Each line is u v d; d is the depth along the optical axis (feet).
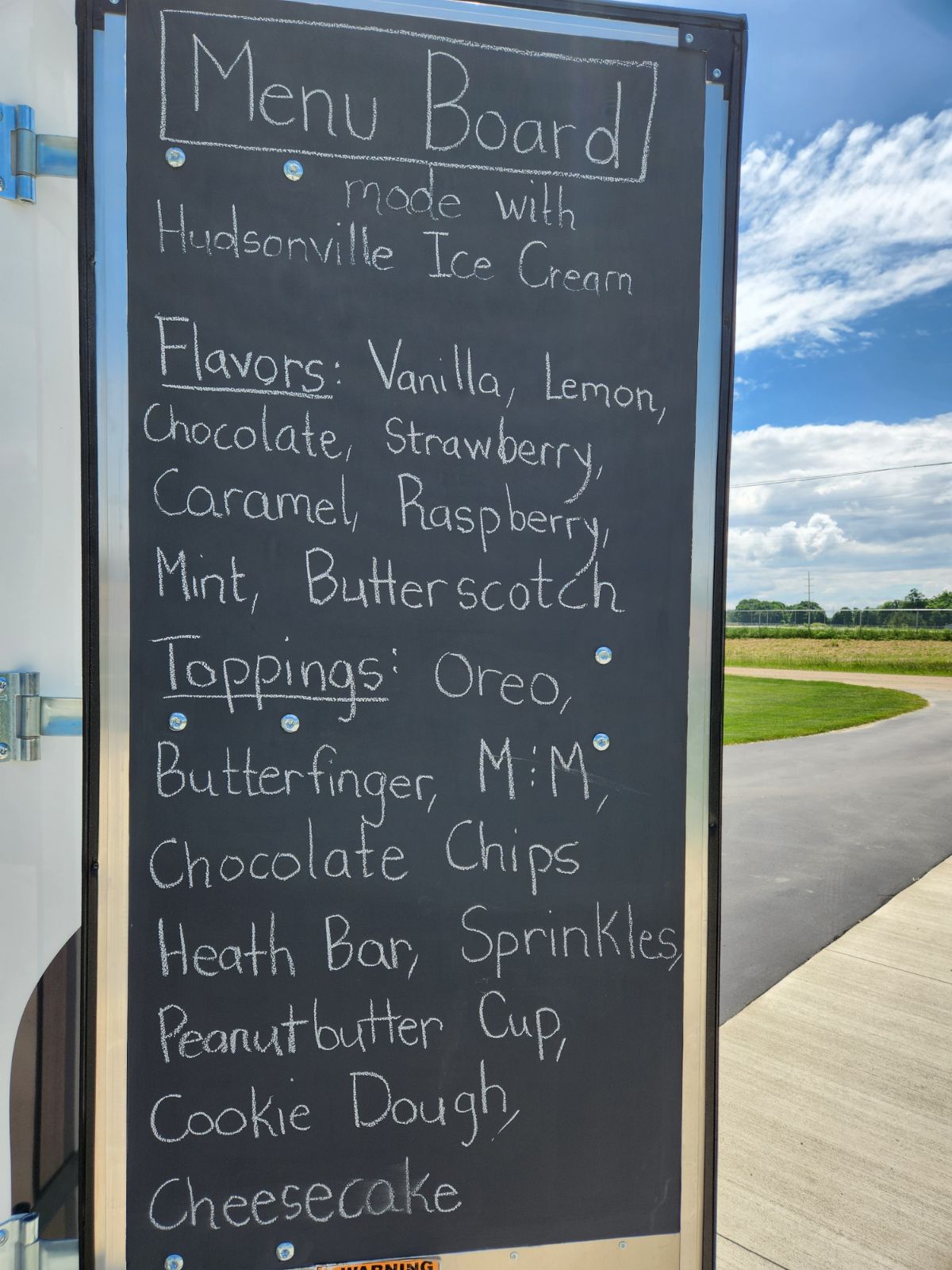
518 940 4.75
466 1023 4.71
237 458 4.42
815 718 43.39
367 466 4.53
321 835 4.56
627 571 4.78
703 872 4.89
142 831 4.41
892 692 54.65
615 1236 4.86
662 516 4.79
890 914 15.88
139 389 4.32
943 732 38.04
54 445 4.50
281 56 4.32
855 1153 8.76
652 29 4.61
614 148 4.63
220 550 4.42
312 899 4.56
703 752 4.87
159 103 4.25
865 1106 9.64
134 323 4.30
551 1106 4.79
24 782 4.58
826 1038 11.20
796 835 21.39
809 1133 9.10
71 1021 4.73
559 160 4.59
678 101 4.66
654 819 4.84
